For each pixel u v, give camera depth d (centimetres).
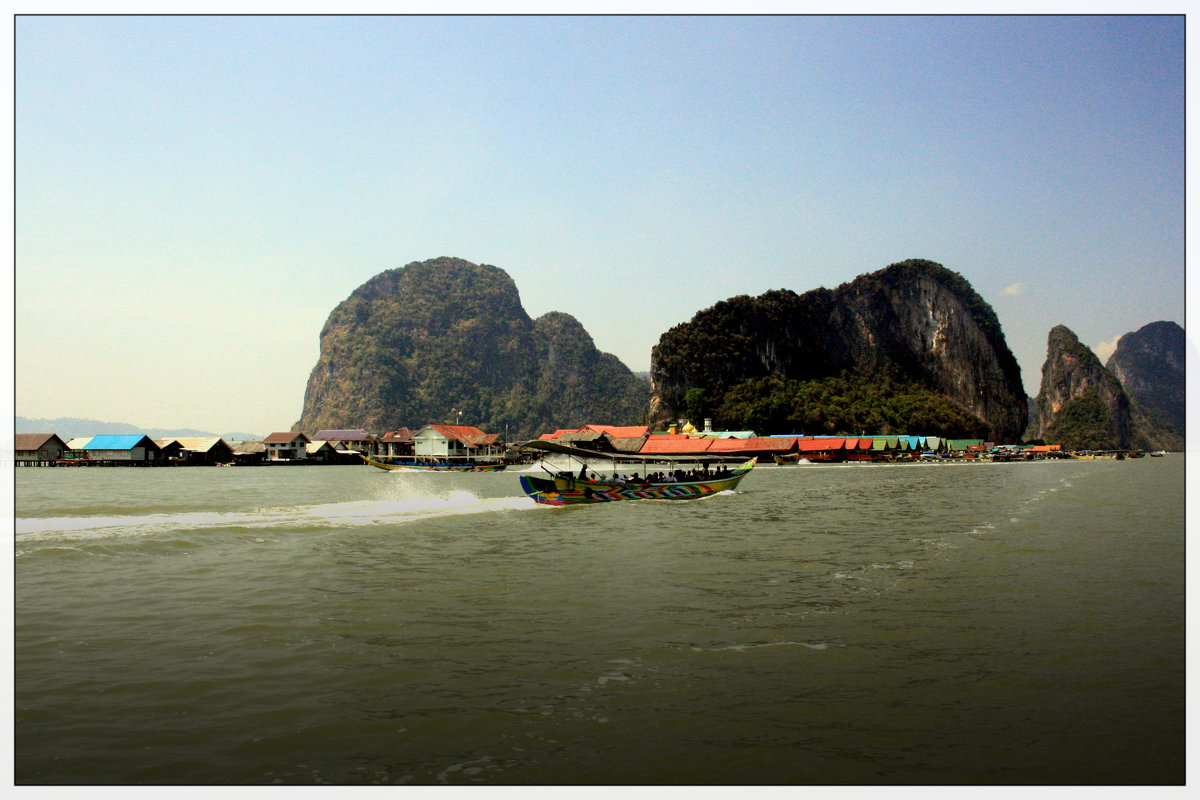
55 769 741
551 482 3266
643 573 1688
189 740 807
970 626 1245
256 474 7831
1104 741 826
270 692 941
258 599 1425
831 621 1275
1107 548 2059
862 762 776
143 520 2528
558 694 941
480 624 1252
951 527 2545
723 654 1098
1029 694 952
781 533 2384
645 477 3694
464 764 763
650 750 796
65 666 1033
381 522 2606
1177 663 1066
